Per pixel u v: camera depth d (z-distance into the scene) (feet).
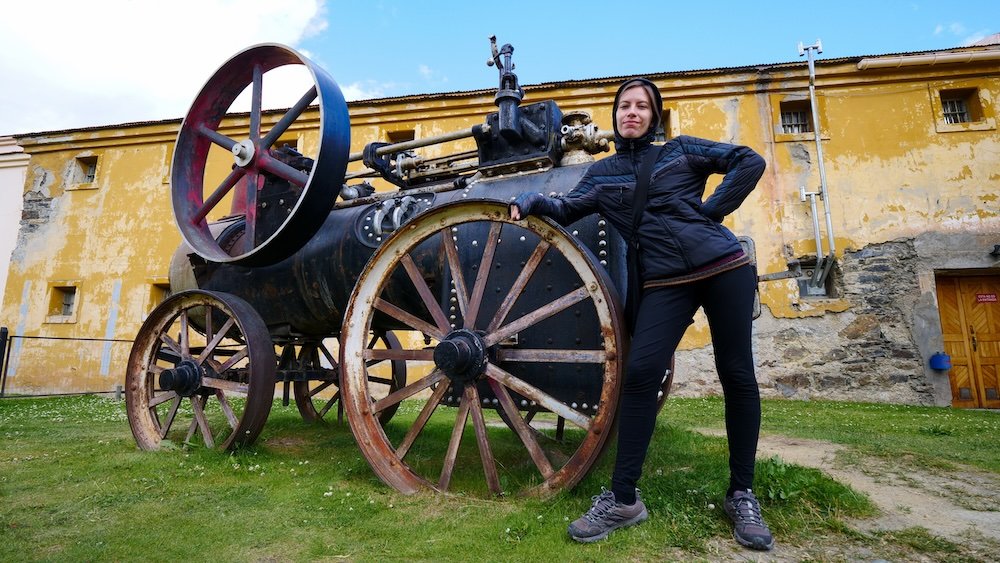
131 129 39.22
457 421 8.14
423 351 8.57
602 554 5.63
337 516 7.01
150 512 7.18
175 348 12.19
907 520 6.75
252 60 12.39
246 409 10.64
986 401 28.68
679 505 6.97
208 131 12.98
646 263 6.59
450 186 11.54
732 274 6.29
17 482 8.70
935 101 30.63
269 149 12.44
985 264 28.66
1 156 42.83
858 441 12.96
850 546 5.88
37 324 37.88
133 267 37.42
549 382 8.20
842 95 31.27
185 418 17.30
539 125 10.53
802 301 29.25
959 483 8.73
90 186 39.24
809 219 29.94
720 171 6.53
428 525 6.64
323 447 12.19
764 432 14.76
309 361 15.94
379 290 9.13
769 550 5.75
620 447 6.41
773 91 31.81
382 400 8.98
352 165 33.06
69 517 6.98
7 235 41.98
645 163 6.64
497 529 6.34
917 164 29.99
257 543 6.11
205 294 11.62
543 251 7.82
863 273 29.17
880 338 28.50
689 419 17.97
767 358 28.99
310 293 12.28
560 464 10.36
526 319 7.82
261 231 12.76
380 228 10.95
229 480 8.90
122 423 16.66
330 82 10.93
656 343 6.30
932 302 28.48
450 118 34.96
